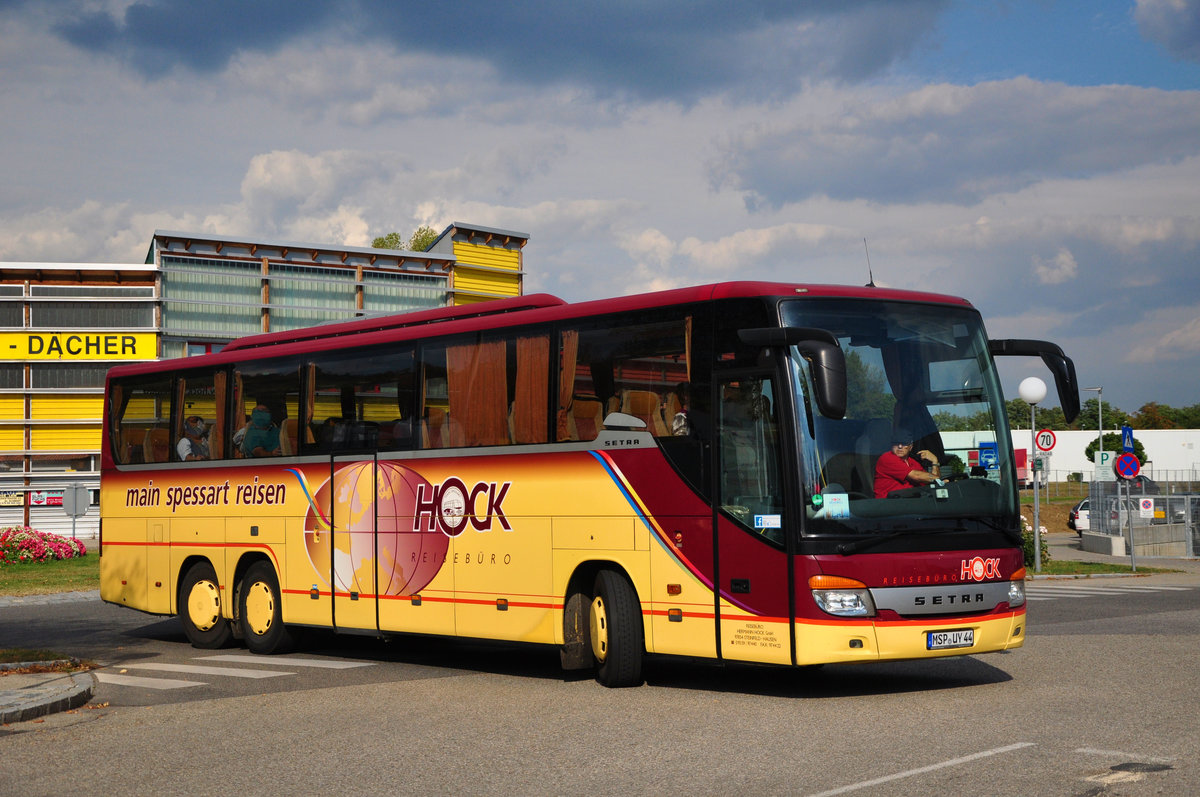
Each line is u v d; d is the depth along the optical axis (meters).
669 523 11.03
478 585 12.66
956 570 10.37
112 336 41.22
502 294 46.03
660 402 11.23
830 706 10.13
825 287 10.94
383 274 43.62
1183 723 9.02
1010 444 11.12
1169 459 104.56
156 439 16.97
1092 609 20.05
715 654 10.66
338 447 14.38
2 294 41.03
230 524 15.73
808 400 10.34
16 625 19.59
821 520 10.11
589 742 8.74
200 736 9.38
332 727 9.64
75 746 9.05
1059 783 7.08
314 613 14.54
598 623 11.59
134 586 17.11
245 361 15.78
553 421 12.09
